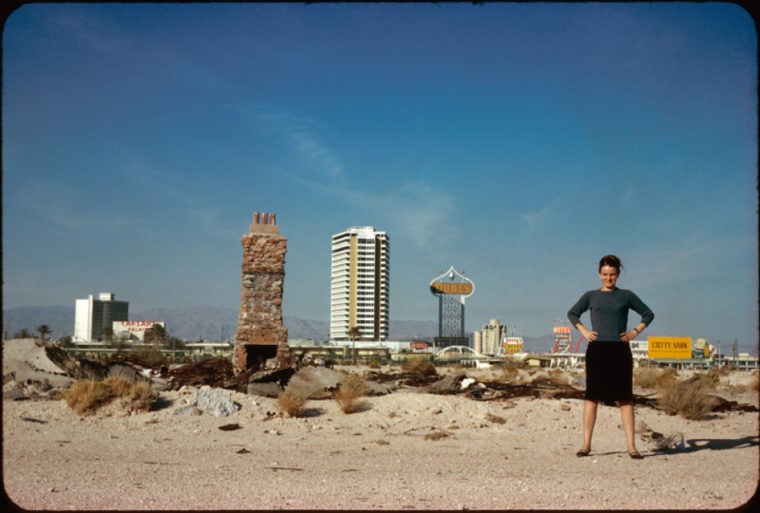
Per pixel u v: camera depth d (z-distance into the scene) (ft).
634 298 30.86
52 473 25.21
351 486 22.90
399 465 28.55
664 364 371.15
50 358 54.29
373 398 51.21
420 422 43.98
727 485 23.20
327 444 36.11
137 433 38.91
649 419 47.47
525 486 22.99
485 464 28.89
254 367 68.18
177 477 24.68
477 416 46.34
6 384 49.90
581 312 31.37
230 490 21.89
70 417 42.52
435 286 644.69
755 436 39.60
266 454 32.14
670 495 21.26
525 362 324.80
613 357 30.76
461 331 638.53
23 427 38.68
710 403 49.70
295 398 47.03
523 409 48.75
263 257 73.92
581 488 22.61
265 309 73.36
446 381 64.39
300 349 261.44
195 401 46.21
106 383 46.06
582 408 50.16
